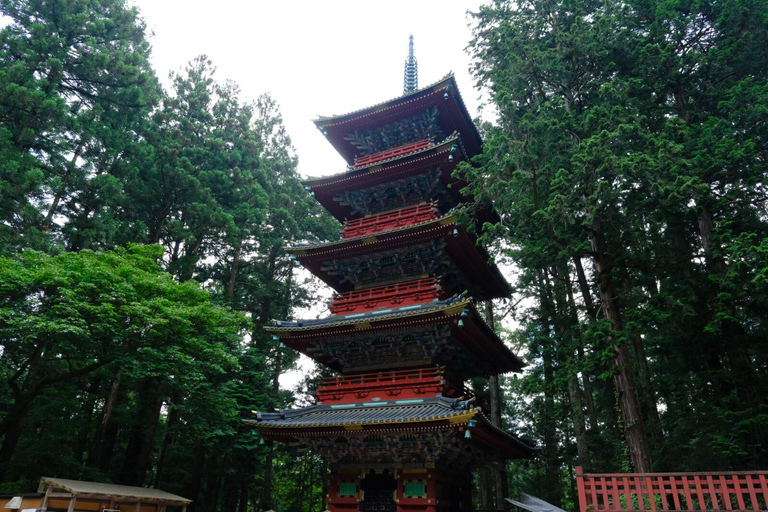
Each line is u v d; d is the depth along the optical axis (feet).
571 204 56.80
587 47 67.46
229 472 109.91
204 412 86.22
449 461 66.95
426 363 70.69
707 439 60.18
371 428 60.34
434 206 83.76
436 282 75.77
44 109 88.94
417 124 92.89
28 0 103.09
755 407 56.13
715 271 60.54
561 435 113.09
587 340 59.98
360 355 75.66
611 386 82.53
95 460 87.40
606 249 68.18
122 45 120.47
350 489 65.26
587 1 80.89
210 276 133.39
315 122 95.76
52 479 58.65
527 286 99.45
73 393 90.63
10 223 82.33
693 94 72.38
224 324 85.25
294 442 69.77
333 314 78.54
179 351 76.69
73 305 64.39
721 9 69.26
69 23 103.45
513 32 76.33
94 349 70.90
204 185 122.83
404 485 62.49
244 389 107.65
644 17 79.25
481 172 66.74
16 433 81.71
